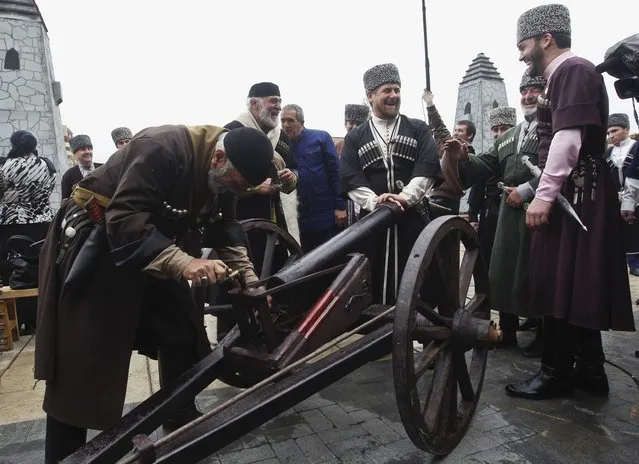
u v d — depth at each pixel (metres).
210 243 2.03
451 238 2.12
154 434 2.12
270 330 1.78
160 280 1.82
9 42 7.28
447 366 2.04
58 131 7.91
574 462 1.91
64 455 1.69
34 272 3.78
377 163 2.86
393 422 2.28
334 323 1.98
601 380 2.51
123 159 1.61
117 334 1.65
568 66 2.26
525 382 2.56
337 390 2.65
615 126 5.21
